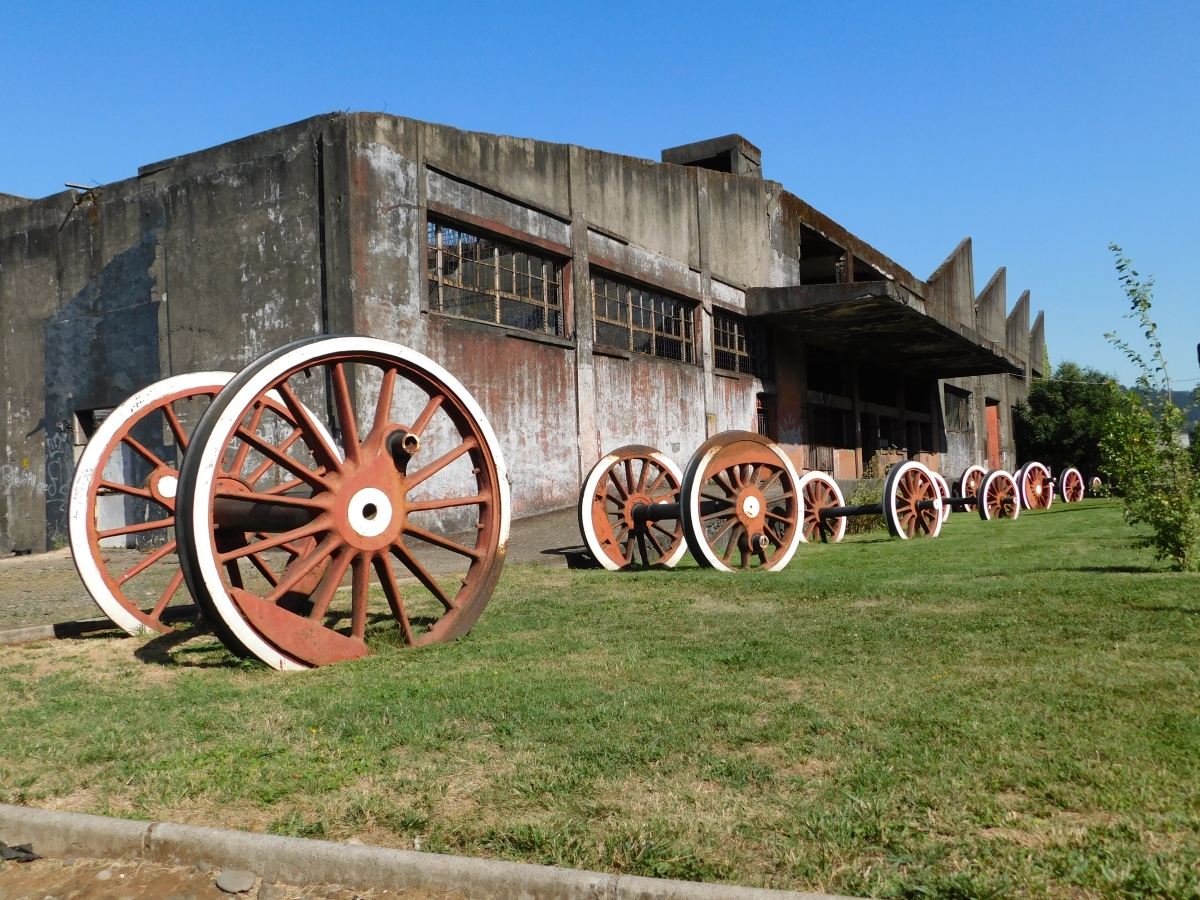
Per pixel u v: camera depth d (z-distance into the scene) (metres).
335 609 8.09
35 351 18.30
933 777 3.26
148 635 7.48
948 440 39.69
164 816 3.23
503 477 6.89
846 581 8.61
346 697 4.77
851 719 4.02
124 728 4.31
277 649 5.61
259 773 3.59
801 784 3.28
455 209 16.27
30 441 18.31
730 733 3.87
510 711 4.35
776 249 26.94
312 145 14.95
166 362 16.47
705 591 8.62
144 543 16.86
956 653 5.27
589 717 4.20
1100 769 3.25
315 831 3.04
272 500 5.80
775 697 4.47
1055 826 2.84
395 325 14.91
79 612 9.10
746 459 11.34
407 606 8.23
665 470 12.83
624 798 3.22
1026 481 25.25
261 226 15.43
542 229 18.22
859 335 28.28
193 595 5.39
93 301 17.50
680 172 22.83
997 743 3.58
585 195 19.38
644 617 7.20
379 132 14.98
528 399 17.47
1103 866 2.53
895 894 2.46
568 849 2.80
